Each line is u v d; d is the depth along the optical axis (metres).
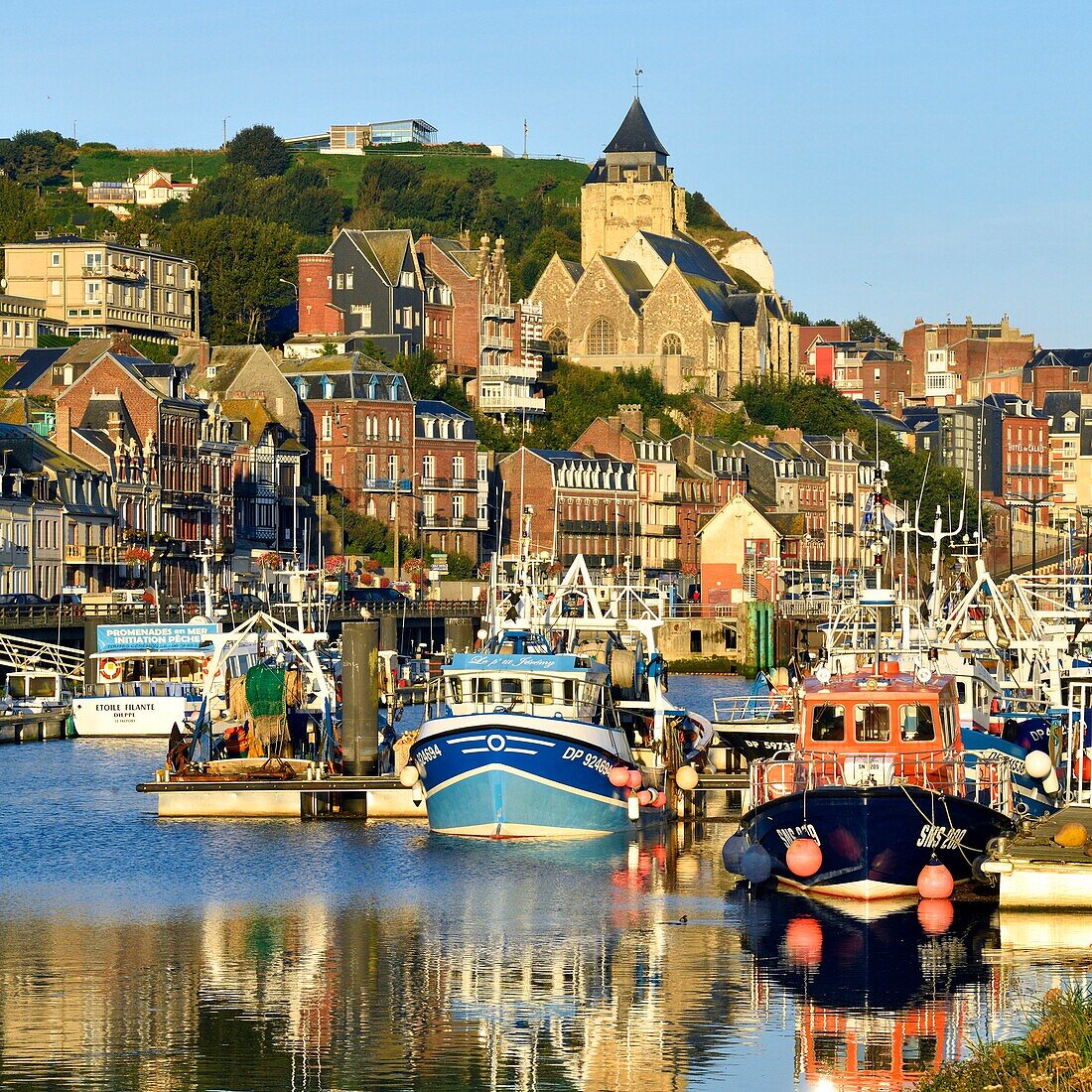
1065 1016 60.38
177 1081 71.81
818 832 96.81
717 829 123.19
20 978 85.19
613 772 116.88
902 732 100.06
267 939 91.94
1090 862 92.69
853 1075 71.50
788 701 141.50
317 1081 71.62
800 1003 80.12
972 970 84.12
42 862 110.81
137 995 82.56
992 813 97.62
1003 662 129.25
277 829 121.31
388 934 92.75
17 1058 74.12
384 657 193.25
